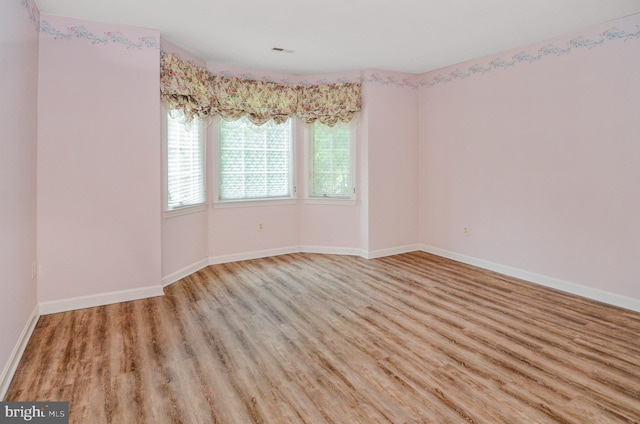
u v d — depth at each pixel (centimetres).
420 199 552
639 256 329
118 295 353
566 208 380
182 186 423
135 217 357
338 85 505
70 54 322
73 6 302
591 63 354
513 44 406
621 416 193
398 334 289
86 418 191
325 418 193
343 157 529
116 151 345
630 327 299
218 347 268
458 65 482
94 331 291
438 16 328
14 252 246
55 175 321
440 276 436
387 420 191
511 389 217
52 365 241
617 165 340
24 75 268
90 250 339
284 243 540
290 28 353
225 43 393
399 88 524
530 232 415
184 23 340
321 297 370
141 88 353
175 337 283
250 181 510
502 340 278
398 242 541
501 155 440
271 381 226
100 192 340
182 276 428
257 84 488
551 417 193
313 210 545
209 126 470
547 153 394
